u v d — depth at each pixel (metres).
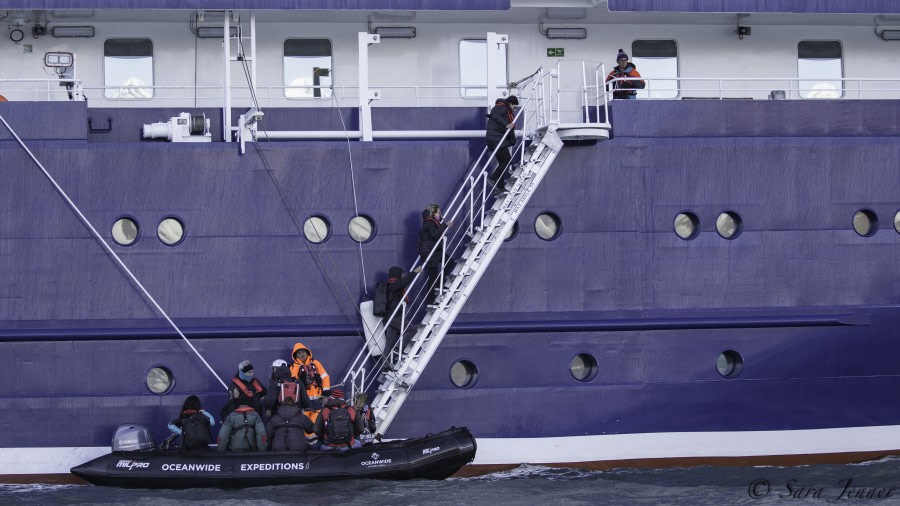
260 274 18.11
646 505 16.44
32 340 17.67
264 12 19.77
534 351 18.50
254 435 17.12
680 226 19.03
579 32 20.95
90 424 17.73
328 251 18.25
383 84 20.61
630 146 18.83
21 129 17.88
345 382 18.08
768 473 18.42
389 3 18.92
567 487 17.31
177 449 17.11
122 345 17.83
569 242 18.67
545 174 18.59
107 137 18.61
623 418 18.67
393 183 18.42
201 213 18.03
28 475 17.59
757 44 21.42
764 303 19.09
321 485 16.83
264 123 18.86
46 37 20.19
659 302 18.86
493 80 19.23
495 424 18.38
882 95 21.72
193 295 17.98
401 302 17.66
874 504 16.58
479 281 18.41
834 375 19.20
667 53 21.30
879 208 19.42
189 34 20.36
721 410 18.92
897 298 19.39
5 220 17.77
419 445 17.12
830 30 21.59
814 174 19.28
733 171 19.08
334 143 18.28
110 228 17.89
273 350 18.05
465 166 18.61
